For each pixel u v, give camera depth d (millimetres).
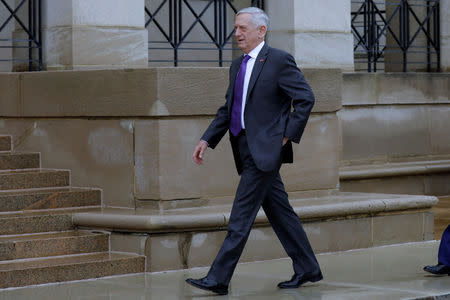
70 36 14781
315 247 13117
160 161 12492
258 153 10047
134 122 12766
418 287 10656
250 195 10141
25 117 14477
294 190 13906
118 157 13023
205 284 10008
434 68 21438
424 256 12938
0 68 18812
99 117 13273
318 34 18031
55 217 12391
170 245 11922
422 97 20203
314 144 14109
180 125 12664
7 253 11445
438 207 18312
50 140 14070
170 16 16047
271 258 12766
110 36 15141
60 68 15047
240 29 10344
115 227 12055
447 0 21297
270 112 10195
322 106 14094
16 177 13328
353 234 13531
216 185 13055
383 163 19578
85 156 13523
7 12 18703
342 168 18609
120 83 12828
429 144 20516
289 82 10141
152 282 11156
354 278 11312
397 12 21312
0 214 12477
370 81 19109
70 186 13773
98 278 11453
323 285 10883
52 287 10875
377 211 13688
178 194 12656
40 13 15422
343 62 18516
